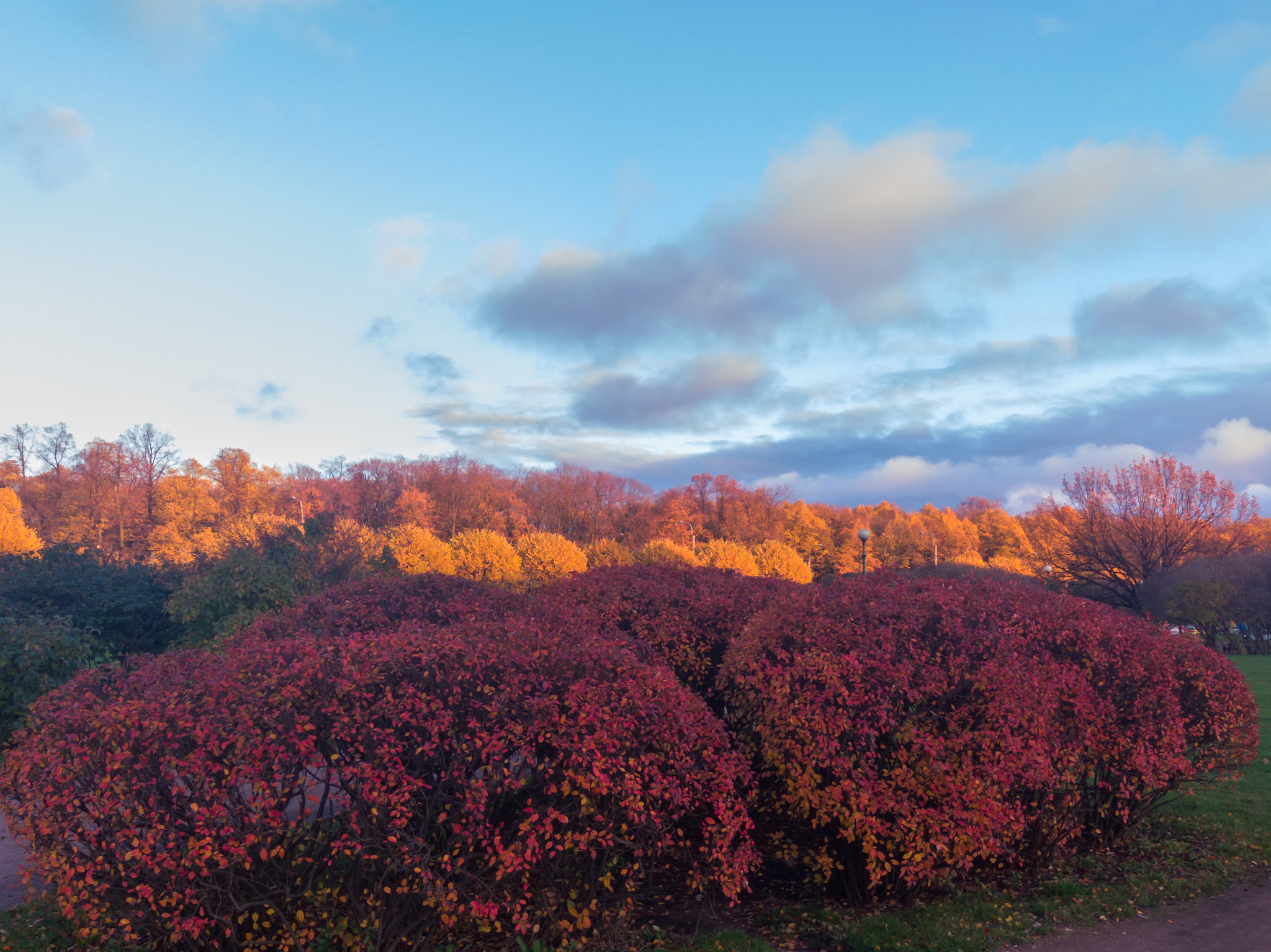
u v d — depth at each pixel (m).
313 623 6.75
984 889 6.14
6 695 8.80
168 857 4.03
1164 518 41.62
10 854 6.74
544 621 5.99
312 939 4.52
